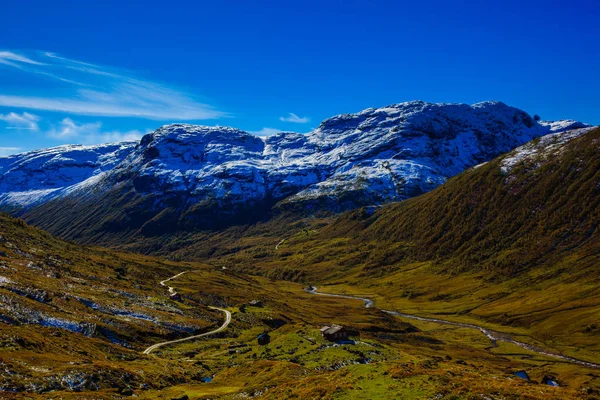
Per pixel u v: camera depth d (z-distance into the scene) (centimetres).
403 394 4297
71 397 5147
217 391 6481
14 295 9462
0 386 4962
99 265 18488
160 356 9562
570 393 4309
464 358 14250
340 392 4584
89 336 9225
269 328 14762
